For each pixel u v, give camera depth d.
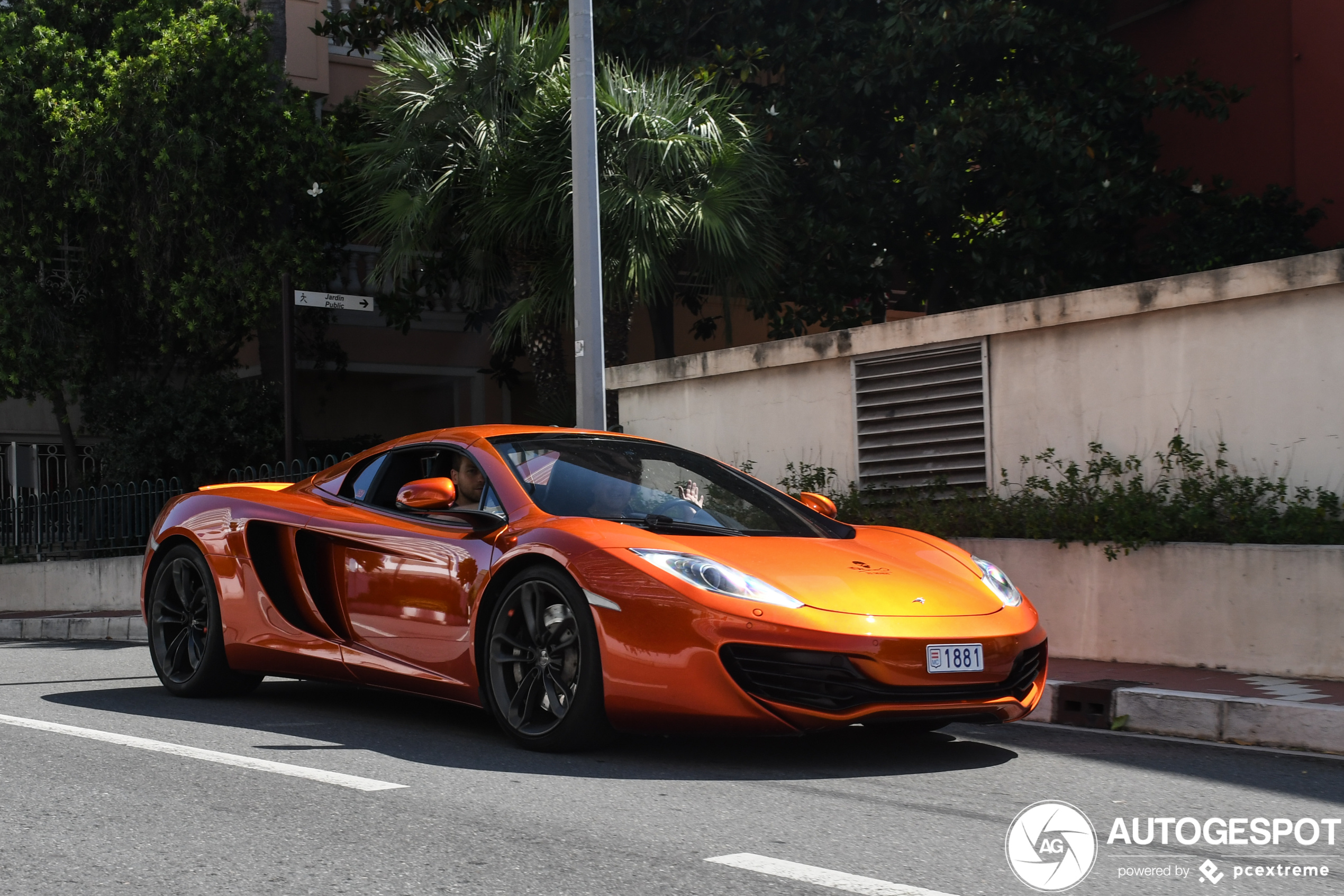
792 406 9.08
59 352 14.90
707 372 9.52
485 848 3.24
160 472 14.80
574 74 8.23
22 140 14.26
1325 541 6.07
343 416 18.98
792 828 3.47
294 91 15.77
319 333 16.86
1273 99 15.01
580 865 3.08
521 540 4.65
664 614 4.20
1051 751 4.78
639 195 10.95
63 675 7.21
